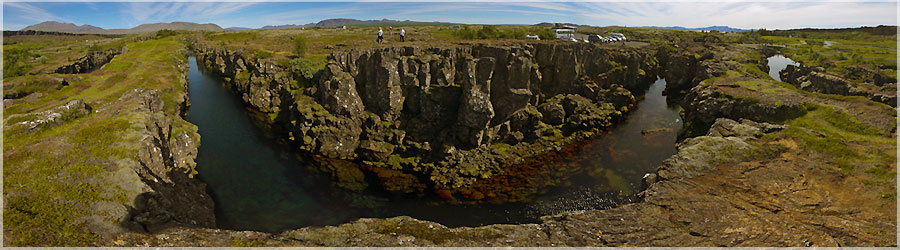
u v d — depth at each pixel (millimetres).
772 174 23984
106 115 29125
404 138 41969
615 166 38969
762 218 19578
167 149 29750
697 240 18109
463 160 39281
